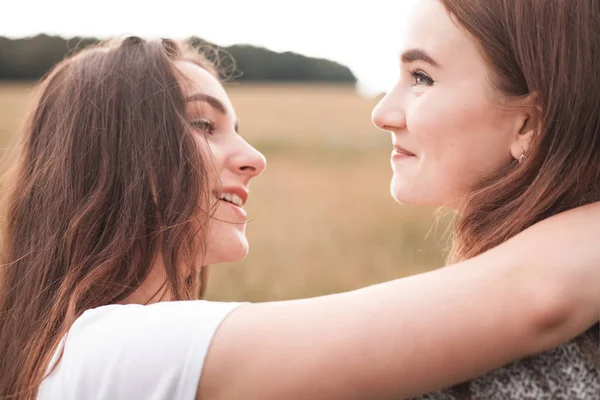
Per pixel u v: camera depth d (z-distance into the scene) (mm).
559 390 955
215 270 6969
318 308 940
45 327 1256
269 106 28609
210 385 918
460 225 1162
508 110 1111
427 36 1178
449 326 872
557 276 878
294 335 908
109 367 972
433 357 866
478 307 878
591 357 969
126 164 1381
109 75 1467
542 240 942
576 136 1036
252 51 50906
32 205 1443
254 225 9711
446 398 968
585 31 1019
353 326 893
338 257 7555
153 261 1353
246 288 6270
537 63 1057
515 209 1094
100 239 1344
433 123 1169
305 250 7988
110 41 1619
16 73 40031
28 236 1437
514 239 980
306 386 878
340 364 873
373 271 6906
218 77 1681
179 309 1011
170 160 1395
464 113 1144
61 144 1433
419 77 1234
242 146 1576
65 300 1271
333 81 52375
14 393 1225
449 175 1186
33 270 1360
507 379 966
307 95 33938
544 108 1059
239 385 904
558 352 969
